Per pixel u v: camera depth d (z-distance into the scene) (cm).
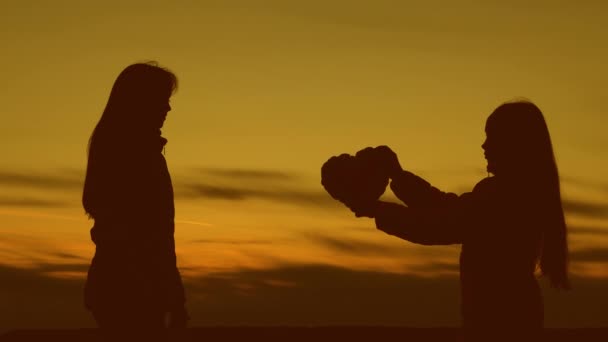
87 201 657
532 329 571
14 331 852
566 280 591
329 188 633
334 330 897
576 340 845
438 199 639
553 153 594
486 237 575
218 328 884
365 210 620
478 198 580
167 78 671
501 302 570
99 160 655
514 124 587
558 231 589
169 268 646
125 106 661
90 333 846
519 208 576
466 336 578
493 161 592
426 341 870
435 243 586
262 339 867
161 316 641
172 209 660
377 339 874
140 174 647
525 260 577
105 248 642
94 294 642
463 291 583
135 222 642
